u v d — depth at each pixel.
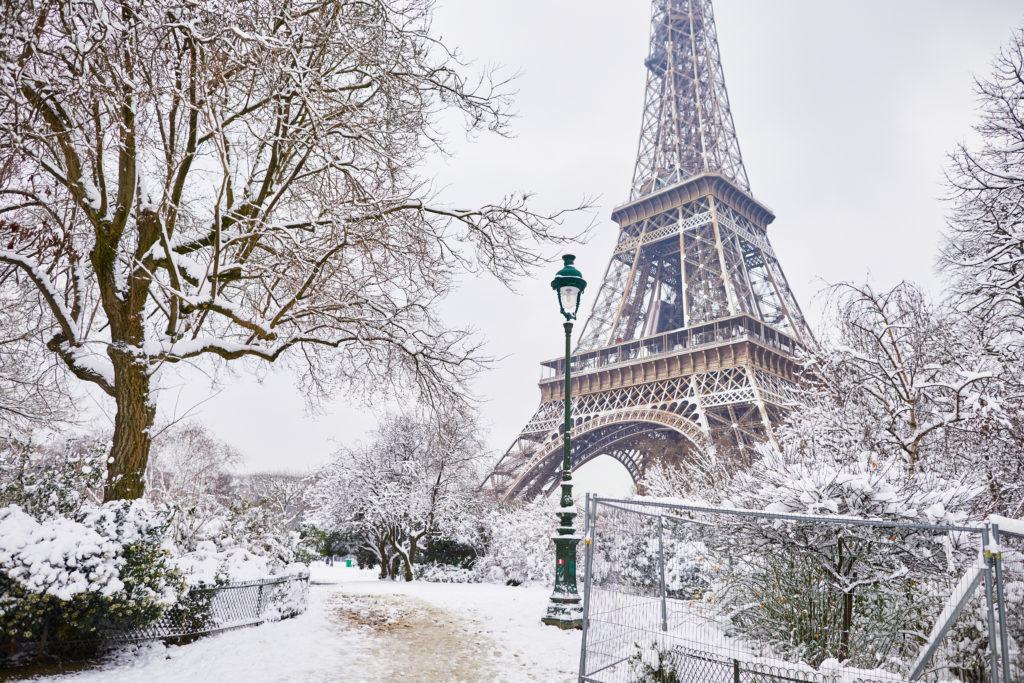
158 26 8.17
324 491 31.47
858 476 7.39
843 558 7.35
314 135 9.62
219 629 10.09
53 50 7.85
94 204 10.60
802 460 8.84
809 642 7.27
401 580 28.14
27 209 11.77
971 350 14.48
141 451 10.57
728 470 22.67
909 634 7.11
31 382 14.36
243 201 12.19
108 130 8.27
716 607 8.75
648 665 6.39
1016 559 5.71
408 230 12.62
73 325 11.21
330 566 48.81
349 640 10.25
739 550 7.99
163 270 12.84
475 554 28.56
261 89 10.12
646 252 66.44
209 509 14.52
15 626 7.35
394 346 13.72
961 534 6.81
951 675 6.35
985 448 13.38
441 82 12.05
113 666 7.89
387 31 11.54
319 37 10.23
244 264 12.47
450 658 9.23
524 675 8.27
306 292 13.29
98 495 11.16
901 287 14.73
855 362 14.26
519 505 34.75
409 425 29.05
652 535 8.85
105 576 7.69
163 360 11.04
